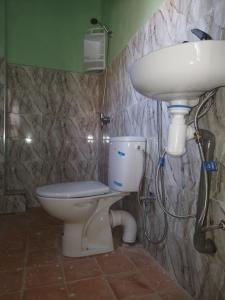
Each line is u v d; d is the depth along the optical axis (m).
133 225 1.52
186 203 1.07
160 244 1.29
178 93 0.85
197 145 0.98
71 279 1.13
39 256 1.35
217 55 0.69
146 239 1.44
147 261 1.32
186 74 0.73
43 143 2.35
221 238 0.88
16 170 2.27
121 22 1.88
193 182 1.02
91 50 2.24
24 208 2.17
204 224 0.90
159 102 1.24
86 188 1.35
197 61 0.70
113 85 2.05
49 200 1.22
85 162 2.50
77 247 1.34
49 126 2.36
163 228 1.26
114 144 1.47
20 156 2.28
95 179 2.52
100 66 2.22
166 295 1.04
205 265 0.95
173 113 0.93
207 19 0.95
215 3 0.90
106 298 1.00
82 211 1.28
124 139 1.39
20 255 1.36
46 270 1.20
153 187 1.36
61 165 2.41
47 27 2.36
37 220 1.95
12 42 2.25
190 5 1.05
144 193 1.47
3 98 2.15
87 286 1.08
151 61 0.80
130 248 1.47
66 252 1.35
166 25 1.24
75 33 2.45
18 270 1.20
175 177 1.15
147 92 0.92
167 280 1.15
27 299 0.99
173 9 1.18
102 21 2.44
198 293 0.99
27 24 2.30
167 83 0.80
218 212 0.89
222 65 0.70
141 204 1.47
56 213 1.26
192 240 1.03
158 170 1.17
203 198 0.89
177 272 1.13
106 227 1.43
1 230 1.73
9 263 1.27
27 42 2.29
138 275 1.18
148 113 1.42
